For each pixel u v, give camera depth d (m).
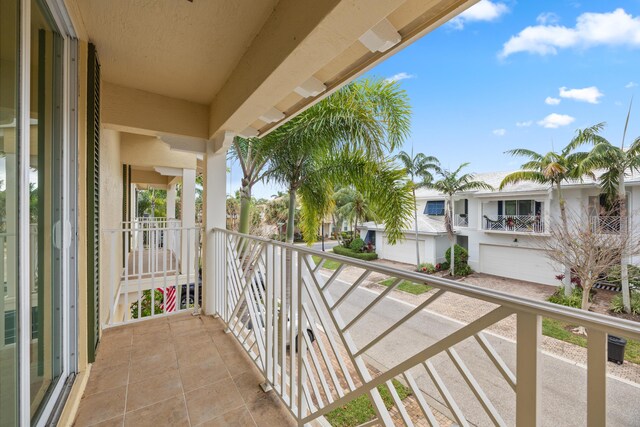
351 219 16.44
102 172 2.87
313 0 1.25
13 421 0.98
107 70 2.33
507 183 10.12
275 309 1.85
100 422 1.57
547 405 2.94
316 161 4.78
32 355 1.29
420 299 7.12
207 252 3.17
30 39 1.16
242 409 1.70
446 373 4.01
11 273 0.98
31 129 1.24
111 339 2.54
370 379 1.09
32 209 1.26
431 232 12.26
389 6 1.12
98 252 2.22
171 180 8.52
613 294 7.23
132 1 1.55
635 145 7.05
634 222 7.03
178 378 1.98
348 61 1.74
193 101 2.98
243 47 1.99
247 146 4.90
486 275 11.37
